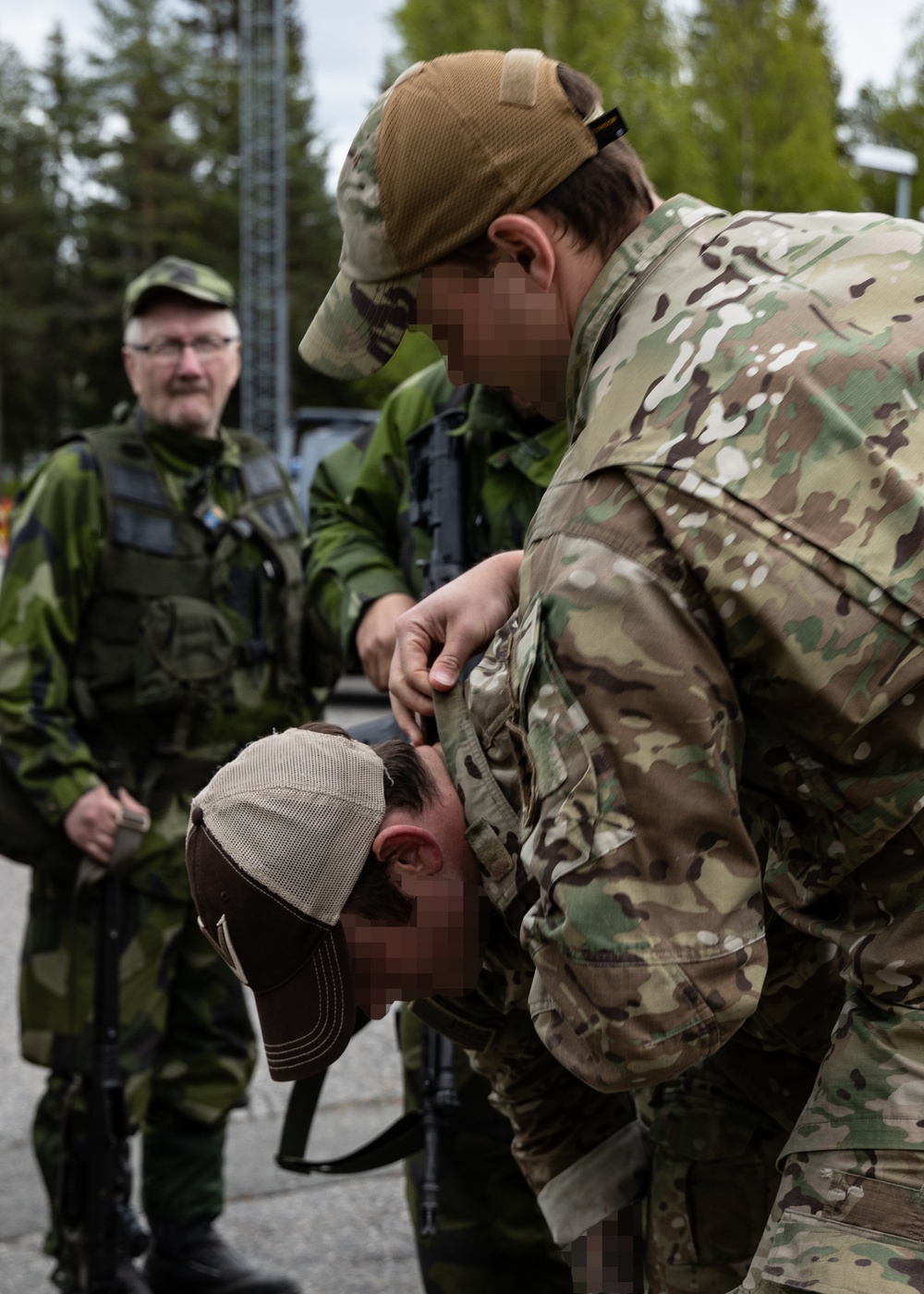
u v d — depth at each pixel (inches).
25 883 215.2
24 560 100.6
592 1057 42.7
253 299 1151.6
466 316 47.7
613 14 557.0
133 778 103.0
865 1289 41.9
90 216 1770.4
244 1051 106.6
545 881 41.9
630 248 45.7
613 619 40.5
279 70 1126.4
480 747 50.6
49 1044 98.5
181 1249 103.3
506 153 45.3
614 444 41.8
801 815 44.8
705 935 41.3
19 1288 102.6
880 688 40.6
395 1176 123.5
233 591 107.0
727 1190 59.5
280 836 49.8
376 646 87.9
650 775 40.5
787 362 41.1
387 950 51.8
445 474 82.2
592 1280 61.7
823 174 581.6
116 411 109.8
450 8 570.9
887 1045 44.2
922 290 43.4
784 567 39.6
